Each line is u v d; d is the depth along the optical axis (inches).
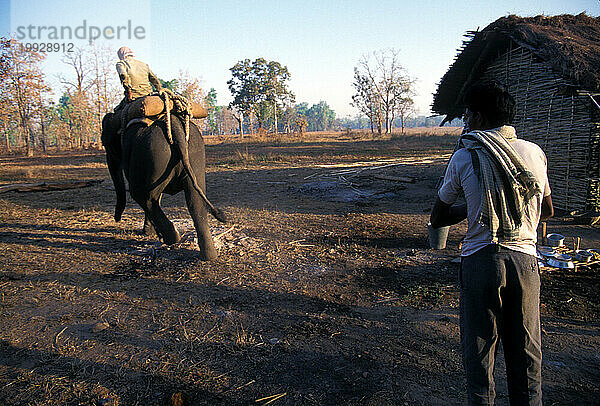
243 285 195.2
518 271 83.8
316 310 169.3
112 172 263.1
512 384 87.0
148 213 217.0
